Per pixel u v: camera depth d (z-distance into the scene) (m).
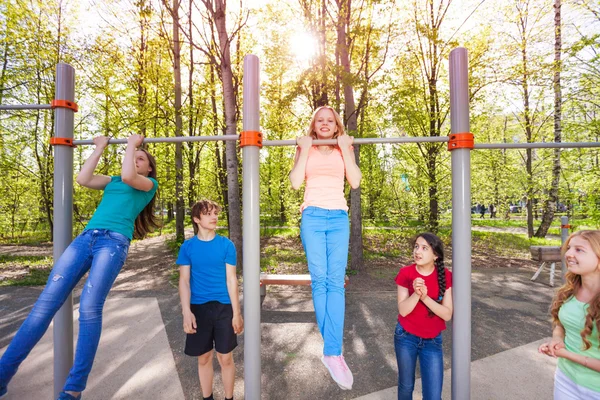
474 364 3.24
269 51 8.64
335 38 8.62
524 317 4.59
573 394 1.60
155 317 4.51
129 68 10.78
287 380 2.99
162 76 10.81
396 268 7.73
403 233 11.46
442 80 10.66
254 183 2.12
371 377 3.03
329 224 2.15
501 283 6.44
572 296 1.71
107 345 3.69
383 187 13.37
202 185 13.66
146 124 10.43
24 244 12.93
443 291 2.08
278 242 11.79
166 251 10.43
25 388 2.86
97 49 10.25
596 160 9.07
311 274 2.10
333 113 2.41
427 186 10.58
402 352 2.07
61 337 2.39
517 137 17.20
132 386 2.89
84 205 10.40
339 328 1.95
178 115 10.34
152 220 2.62
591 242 1.61
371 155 13.27
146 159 2.57
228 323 2.38
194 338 2.36
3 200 13.93
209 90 10.59
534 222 22.42
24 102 10.46
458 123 2.10
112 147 10.05
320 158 2.27
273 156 15.92
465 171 2.10
